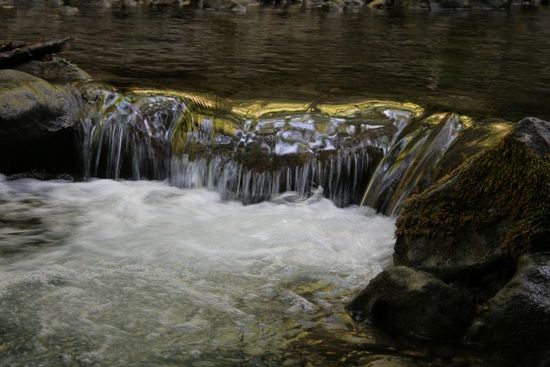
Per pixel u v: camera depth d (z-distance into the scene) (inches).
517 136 166.7
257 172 256.4
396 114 269.0
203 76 327.3
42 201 247.4
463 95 307.3
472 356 154.5
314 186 254.7
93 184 264.4
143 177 270.4
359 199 254.5
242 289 182.9
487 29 546.6
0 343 153.5
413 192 234.2
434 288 161.3
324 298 179.5
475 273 168.2
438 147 243.4
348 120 264.8
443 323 159.8
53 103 263.3
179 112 272.7
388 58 395.2
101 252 205.0
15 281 180.9
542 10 737.0
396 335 162.4
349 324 166.6
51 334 157.6
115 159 269.7
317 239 217.3
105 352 151.9
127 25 484.1
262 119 267.3
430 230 175.3
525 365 144.9
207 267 194.9
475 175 170.9
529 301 144.7
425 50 428.5
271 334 161.5
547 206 159.3
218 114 271.4
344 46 434.0
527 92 318.0
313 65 365.7
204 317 167.6
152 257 201.0
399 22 578.6
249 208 249.3
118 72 325.7
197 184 263.6
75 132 267.4
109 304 171.8
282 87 311.6
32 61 304.5
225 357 152.2
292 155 256.2
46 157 265.3
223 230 222.8
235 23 527.2
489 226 167.5
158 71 333.4
